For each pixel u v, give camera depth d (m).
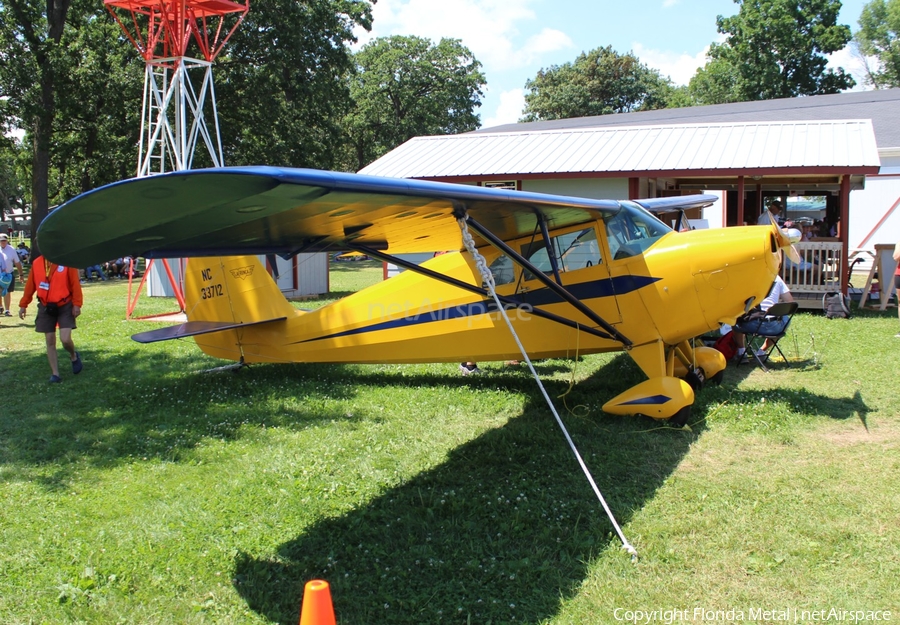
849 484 4.06
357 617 2.88
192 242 3.85
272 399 6.30
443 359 6.32
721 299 5.28
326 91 30.19
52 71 23.47
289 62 28.36
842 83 42.31
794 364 7.26
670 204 9.33
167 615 2.95
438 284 6.18
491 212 4.76
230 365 7.66
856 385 6.32
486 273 4.27
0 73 23.84
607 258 5.58
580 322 5.68
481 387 6.66
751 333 7.05
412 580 3.16
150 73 12.98
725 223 16.88
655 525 3.59
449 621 2.85
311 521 3.79
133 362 8.07
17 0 23.31
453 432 5.30
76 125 27.86
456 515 3.82
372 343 6.56
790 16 41.44
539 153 13.79
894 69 48.41
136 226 3.11
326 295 15.70
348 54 31.59
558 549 3.40
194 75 25.69
